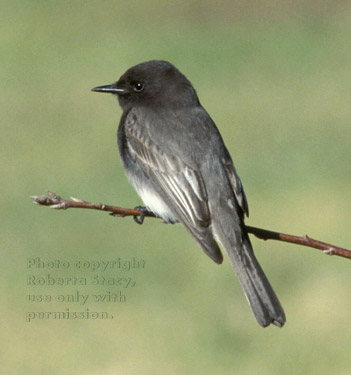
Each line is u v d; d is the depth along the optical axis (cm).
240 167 1602
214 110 1944
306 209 1388
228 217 772
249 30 2450
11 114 1934
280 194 1453
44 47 2373
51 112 1948
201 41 2378
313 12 2569
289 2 2612
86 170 1580
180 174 801
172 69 860
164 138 823
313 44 2325
